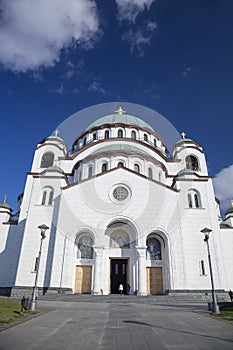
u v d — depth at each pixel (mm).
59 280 26453
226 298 26609
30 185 37031
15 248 33094
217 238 30953
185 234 29812
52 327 10008
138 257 27047
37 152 40531
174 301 23594
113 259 29109
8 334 8570
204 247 29250
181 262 27484
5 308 14484
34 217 30594
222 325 11250
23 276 27812
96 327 10203
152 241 30031
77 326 10336
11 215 38344
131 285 27516
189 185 32750
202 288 27156
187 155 40594
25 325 10344
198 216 30859
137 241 27484
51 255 28828
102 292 26344
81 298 23469
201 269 28156
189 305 21016
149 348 7113
